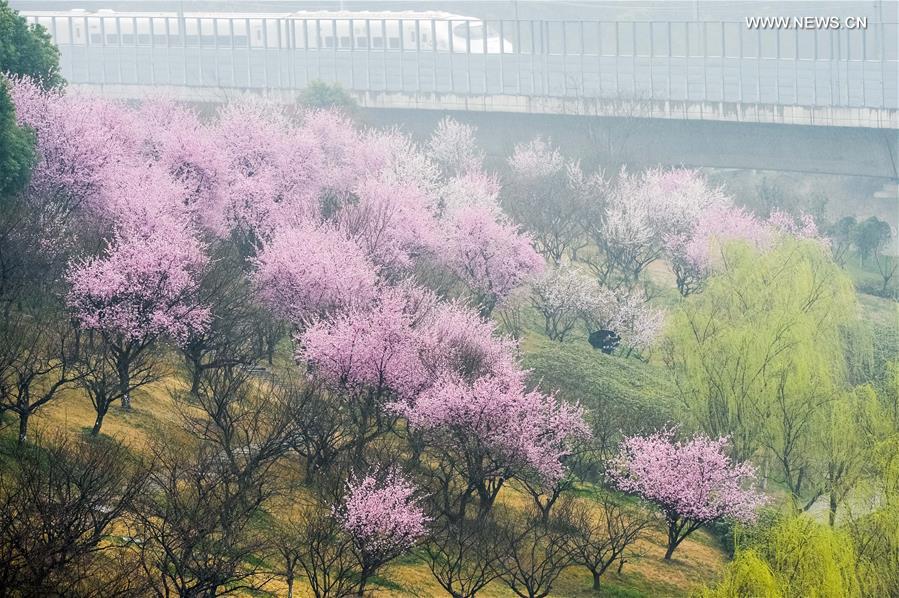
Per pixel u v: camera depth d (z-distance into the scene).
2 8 182.12
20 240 139.38
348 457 129.38
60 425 122.25
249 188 186.38
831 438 147.50
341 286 156.62
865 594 124.56
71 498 99.69
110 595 89.62
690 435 154.50
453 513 131.38
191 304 138.25
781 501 155.50
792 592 120.69
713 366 158.12
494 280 194.50
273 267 156.38
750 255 189.88
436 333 146.75
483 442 132.38
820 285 181.00
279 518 118.38
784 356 157.62
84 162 167.00
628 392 171.00
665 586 129.00
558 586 124.44
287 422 124.00
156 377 134.38
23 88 170.88
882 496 138.12
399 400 139.38
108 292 133.12
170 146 190.50
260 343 148.75
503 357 150.62
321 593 109.19
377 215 187.38
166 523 104.94
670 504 136.38
